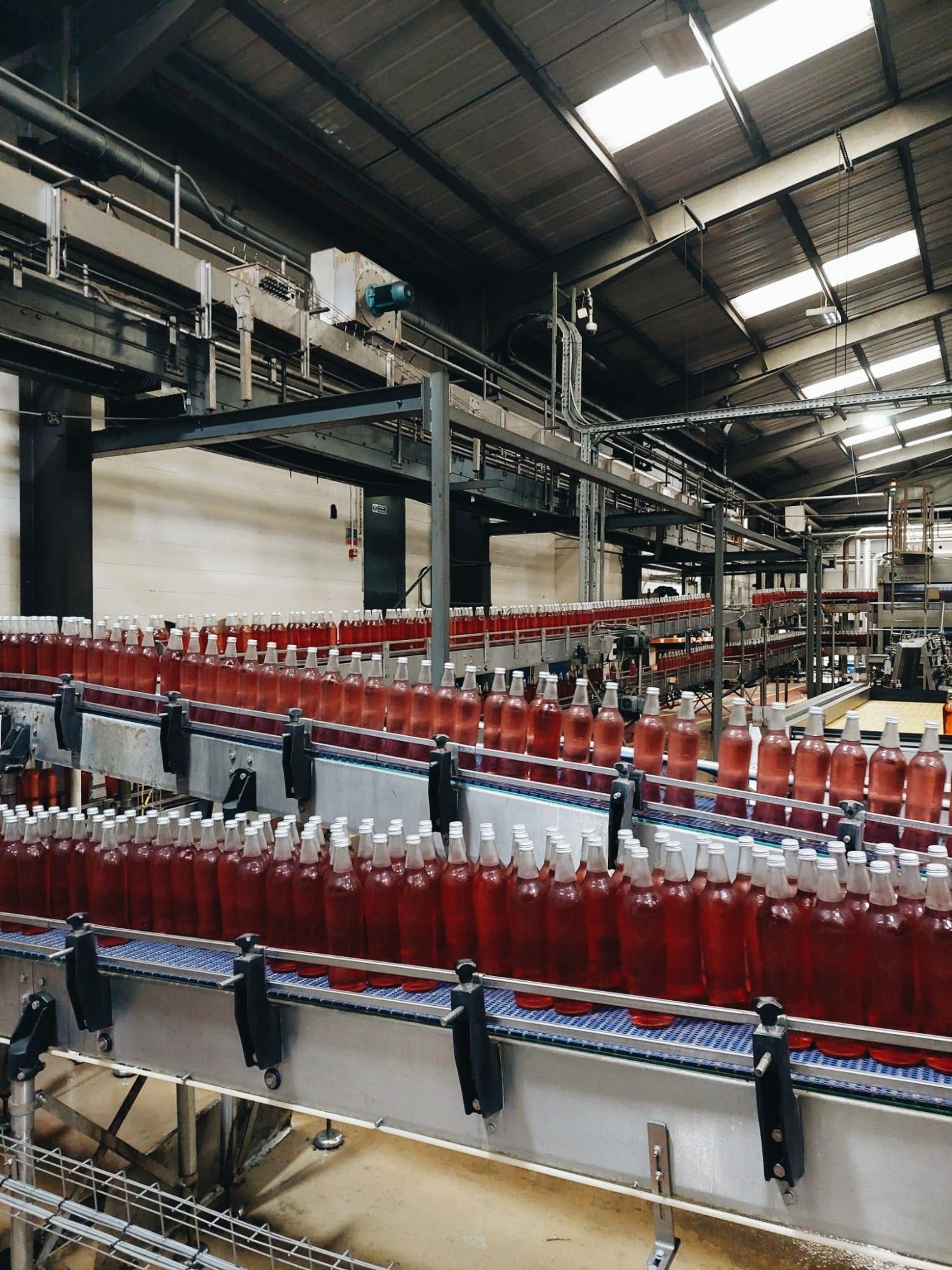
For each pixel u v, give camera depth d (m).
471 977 1.15
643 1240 2.11
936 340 10.45
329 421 2.62
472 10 4.16
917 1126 0.94
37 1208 1.55
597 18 4.44
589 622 4.85
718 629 4.55
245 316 2.97
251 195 5.29
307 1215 2.20
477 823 1.81
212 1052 1.38
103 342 2.73
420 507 6.78
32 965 1.56
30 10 3.70
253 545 5.22
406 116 4.94
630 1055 1.08
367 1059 1.26
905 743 2.85
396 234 6.09
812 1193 1.00
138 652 2.34
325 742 2.02
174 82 4.34
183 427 3.10
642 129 5.50
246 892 1.48
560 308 6.97
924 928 1.04
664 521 5.35
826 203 6.82
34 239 2.76
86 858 1.70
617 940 1.24
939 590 7.40
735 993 1.16
